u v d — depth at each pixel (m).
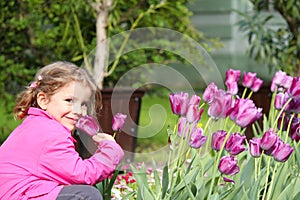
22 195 4.55
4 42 11.61
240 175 5.31
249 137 10.16
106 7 10.32
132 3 11.12
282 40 11.87
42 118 4.73
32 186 4.55
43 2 11.24
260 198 5.39
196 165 5.21
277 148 4.67
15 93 11.47
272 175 5.14
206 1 19.23
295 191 5.22
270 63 11.75
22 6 11.50
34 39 11.63
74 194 4.49
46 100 4.78
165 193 4.78
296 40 11.61
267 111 10.64
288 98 5.28
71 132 5.20
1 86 11.32
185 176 4.88
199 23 19.41
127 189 6.54
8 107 11.34
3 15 11.43
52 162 4.58
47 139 4.61
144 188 4.82
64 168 4.57
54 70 4.77
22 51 11.74
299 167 5.48
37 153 4.61
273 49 11.72
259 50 11.66
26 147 4.63
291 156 5.48
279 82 5.90
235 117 4.61
